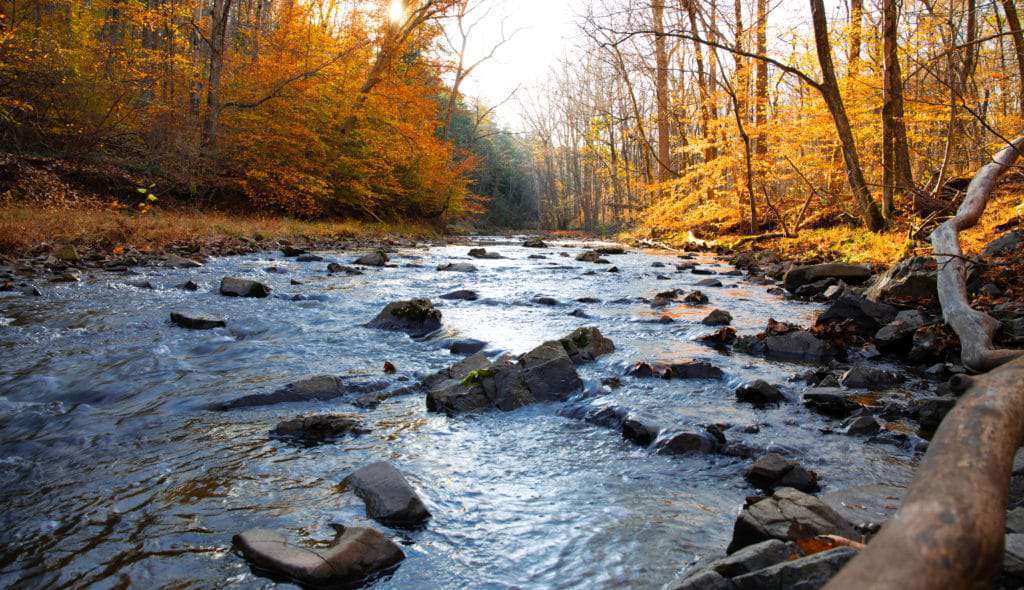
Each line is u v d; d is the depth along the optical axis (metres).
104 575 2.05
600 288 9.72
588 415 3.81
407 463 3.05
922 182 15.70
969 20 13.48
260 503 2.59
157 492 2.69
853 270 9.29
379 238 21.33
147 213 17.55
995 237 10.31
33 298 7.08
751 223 20.05
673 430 3.33
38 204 15.54
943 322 5.64
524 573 2.10
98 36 22.16
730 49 12.65
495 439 3.44
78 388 4.20
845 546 1.84
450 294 8.40
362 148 25.59
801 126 16.64
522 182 75.81
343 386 4.30
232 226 17.06
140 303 7.07
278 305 7.38
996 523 0.89
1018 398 1.21
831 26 14.87
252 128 23.17
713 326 6.75
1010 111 17.36
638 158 43.34
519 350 5.38
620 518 2.49
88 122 19.03
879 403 4.07
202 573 2.06
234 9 34.78
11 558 2.16
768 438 3.39
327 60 24.17
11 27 17.80
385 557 2.14
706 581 1.71
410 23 25.80
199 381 4.39
